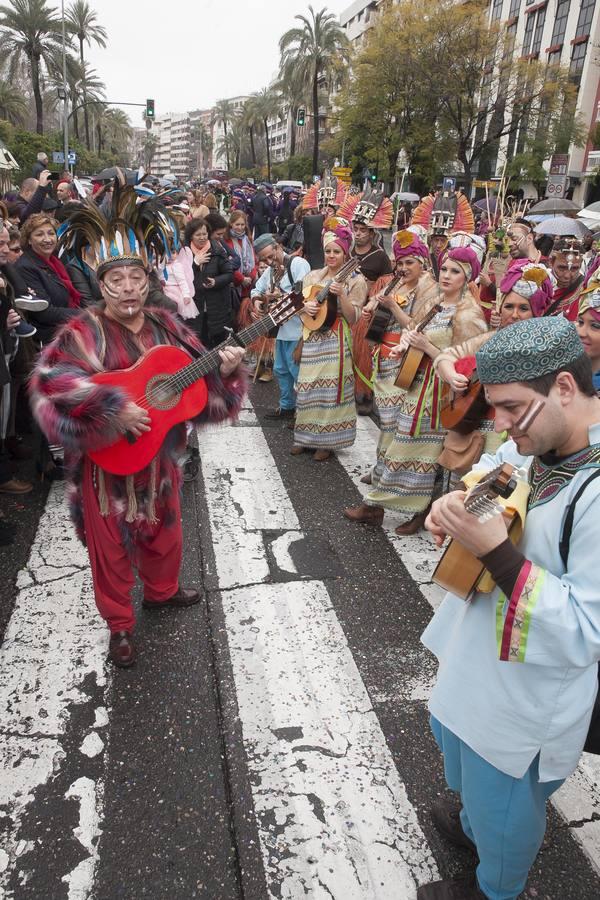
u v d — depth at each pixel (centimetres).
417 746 259
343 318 495
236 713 270
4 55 4484
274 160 11481
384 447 433
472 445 349
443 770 248
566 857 219
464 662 167
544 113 3422
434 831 226
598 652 139
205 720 267
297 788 238
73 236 260
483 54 3197
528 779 164
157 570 314
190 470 476
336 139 4144
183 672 291
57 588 345
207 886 206
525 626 140
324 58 4794
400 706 278
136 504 274
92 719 264
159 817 226
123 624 291
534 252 706
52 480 462
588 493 138
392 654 309
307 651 308
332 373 500
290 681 289
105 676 287
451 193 534
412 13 3228
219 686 284
